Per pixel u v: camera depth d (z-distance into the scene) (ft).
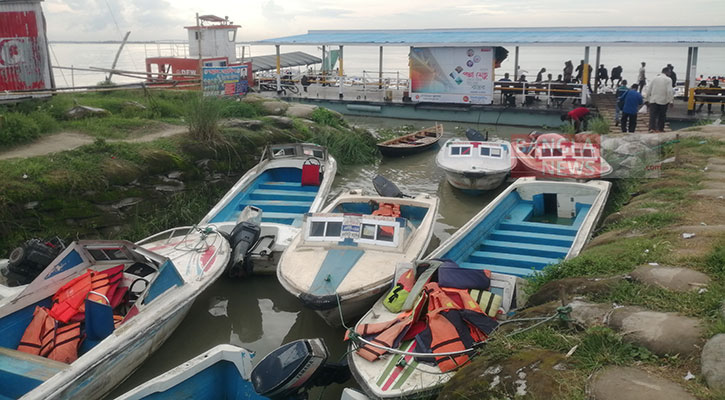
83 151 40.34
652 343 16.48
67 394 21.31
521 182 43.86
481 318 22.86
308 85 107.76
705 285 19.48
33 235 34.22
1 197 33.32
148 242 35.01
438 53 88.74
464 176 49.29
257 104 70.90
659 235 26.32
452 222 45.60
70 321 25.58
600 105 80.12
